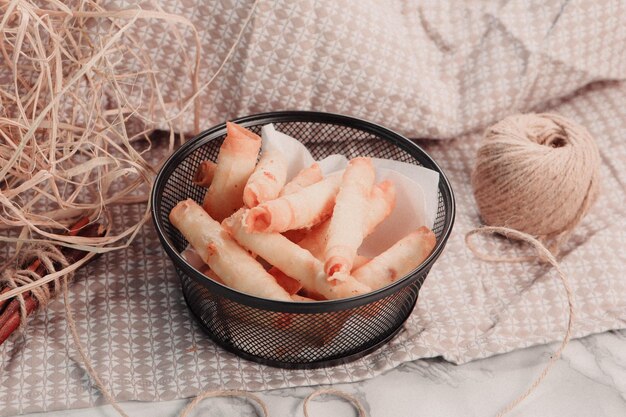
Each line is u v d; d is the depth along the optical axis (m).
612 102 0.81
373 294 0.55
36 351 0.61
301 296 0.61
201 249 0.60
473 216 0.73
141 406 0.59
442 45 0.79
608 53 0.79
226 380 0.60
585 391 0.61
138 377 0.60
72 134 0.68
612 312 0.66
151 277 0.67
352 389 0.61
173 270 0.68
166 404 0.59
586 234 0.71
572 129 0.69
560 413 0.60
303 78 0.73
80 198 0.72
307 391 0.60
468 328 0.64
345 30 0.71
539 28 0.77
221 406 0.60
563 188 0.67
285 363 0.61
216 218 0.64
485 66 0.78
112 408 0.59
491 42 0.78
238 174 0.63
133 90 0.73
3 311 0.61
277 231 0.58
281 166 0.63
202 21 0.71
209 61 0.73
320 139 0.72
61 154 0.69
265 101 0.73
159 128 0.75
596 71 0.79
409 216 0.65
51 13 0.62
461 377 0.62
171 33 0.71
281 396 0.60
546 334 0.64
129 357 0.62
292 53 0.71
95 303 0.65
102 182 0.66
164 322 0.64
